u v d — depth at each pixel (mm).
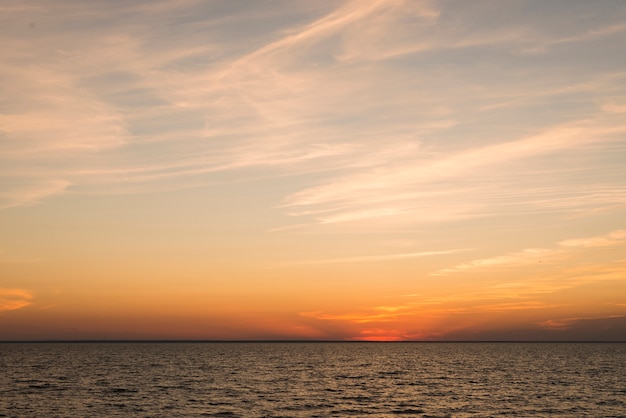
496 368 139250
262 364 157375
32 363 154875
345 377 109688
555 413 61188
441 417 58688
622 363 161625
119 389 83375
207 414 59688
